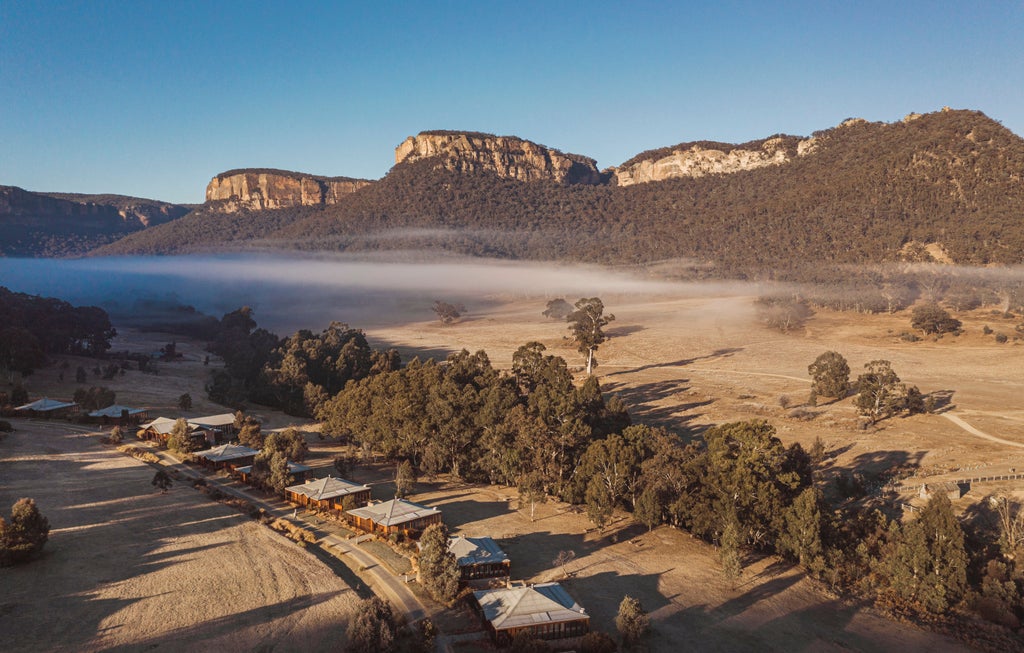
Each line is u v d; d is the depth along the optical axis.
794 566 51.22
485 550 46.34
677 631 39.53
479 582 43.88
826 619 42.81
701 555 52.47
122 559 43.94
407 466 66.25
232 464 69.00
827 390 109.00
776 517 53.31
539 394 81.00
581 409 77.75
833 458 78.81
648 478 59.34
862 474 72.06
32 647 32.66
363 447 77.62
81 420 84.56
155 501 56.50
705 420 98.25
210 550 46.28
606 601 42.84
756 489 54.59
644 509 56.81
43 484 58.16
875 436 86.50
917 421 93.62
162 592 39.47
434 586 41.59
